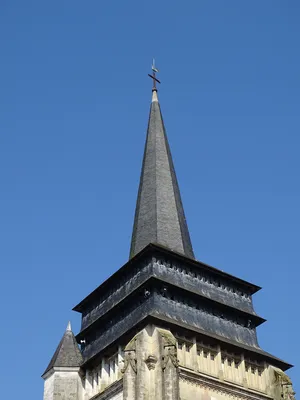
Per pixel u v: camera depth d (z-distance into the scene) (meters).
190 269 67.00
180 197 76.56
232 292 69.31
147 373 56.94
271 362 67.06
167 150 79.19
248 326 68.50
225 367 63.34
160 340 58.12
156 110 83.00
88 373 66.62
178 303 63.62
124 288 66.69
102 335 66.94
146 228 71.50
